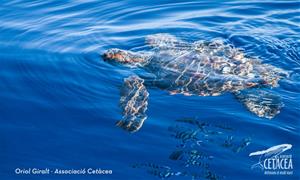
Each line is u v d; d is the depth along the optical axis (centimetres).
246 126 780
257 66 919
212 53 952
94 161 724
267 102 831
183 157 721
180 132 766
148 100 845
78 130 783
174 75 905
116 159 725
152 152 732
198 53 951
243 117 800
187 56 942
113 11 1180
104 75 912
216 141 749
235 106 832
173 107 828
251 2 1214
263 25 1112
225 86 880
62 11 1184
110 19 1146
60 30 1095
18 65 957
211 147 738
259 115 802
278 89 869
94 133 774
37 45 1032
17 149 753
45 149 750
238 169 702
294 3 1199
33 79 913
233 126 780
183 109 823
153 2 1219
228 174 694
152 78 908
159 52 966
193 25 1111
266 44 1022
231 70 907
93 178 690
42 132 784
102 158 728
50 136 775
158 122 788
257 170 700
